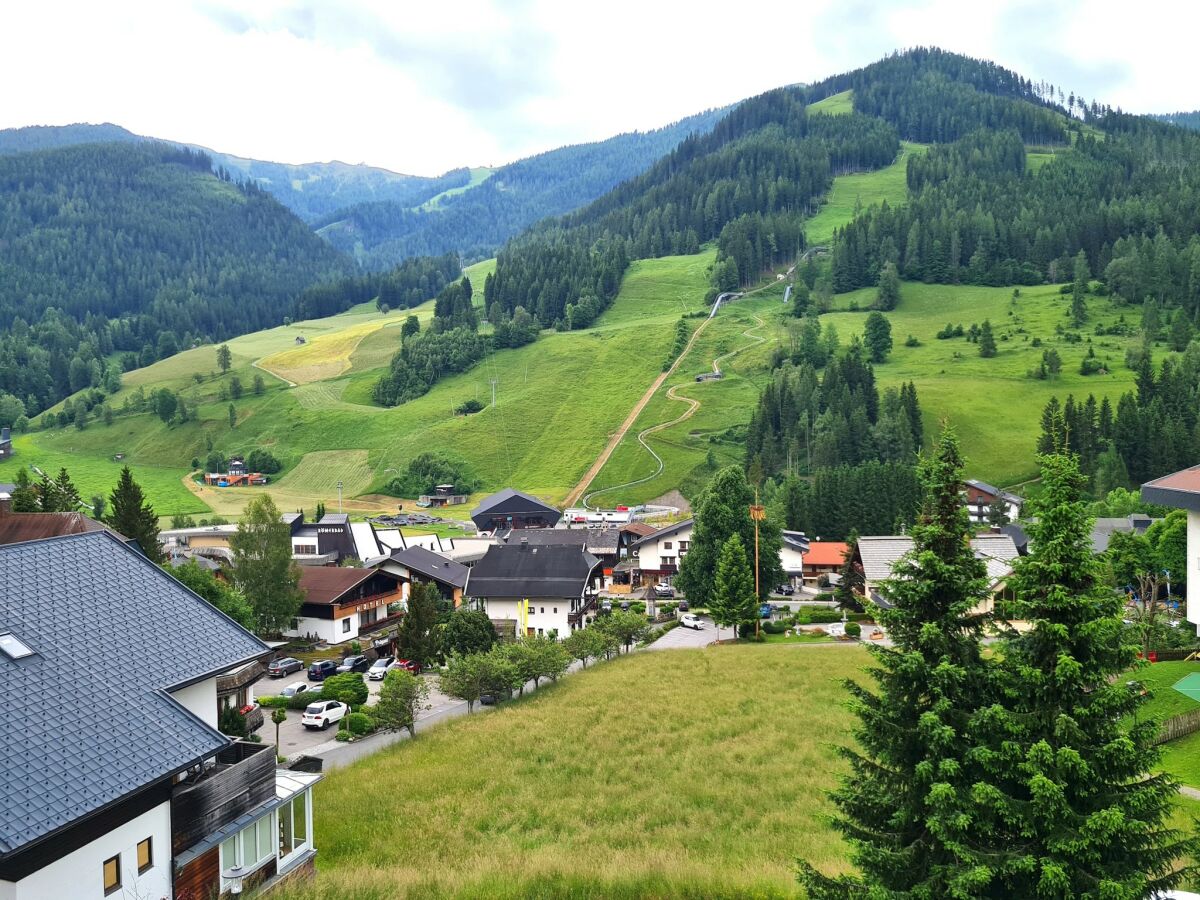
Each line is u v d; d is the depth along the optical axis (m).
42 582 26.45
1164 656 49.97
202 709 27.86
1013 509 145.38
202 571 62.56
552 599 88.75
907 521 126.38
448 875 26.53
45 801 19.36
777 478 169.00
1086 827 16.48
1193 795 32.16
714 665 66.62
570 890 24.41
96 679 23.84
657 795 37.38
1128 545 68.31
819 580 116.44
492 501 162.25
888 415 175.12
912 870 18.59
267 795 27.00
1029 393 193.00
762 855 28.95
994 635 19.66
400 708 50.41
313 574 87.88
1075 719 17.31
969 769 18.42
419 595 73.44
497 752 45.34
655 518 161.25
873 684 57.97
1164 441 146.00
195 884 24.00
